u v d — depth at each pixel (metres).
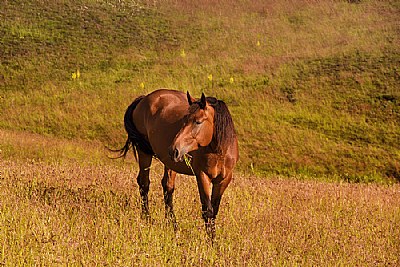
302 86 36.09
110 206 10.59
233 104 33.72
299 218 10.48
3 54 40.75
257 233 9.20
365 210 11.86
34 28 45.25
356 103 33.56
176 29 47.19
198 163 9.41
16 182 11.98
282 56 41.72
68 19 47.50
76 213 10.05
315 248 8.85
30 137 25.70
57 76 38.12
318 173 25.36
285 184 15.91
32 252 7.73
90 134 29.17
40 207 9.98
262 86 36.31
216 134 9.15
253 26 47.81
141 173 11.61
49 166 14.57
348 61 39.84
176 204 11.21
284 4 51.97
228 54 42.34
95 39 44.53
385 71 37.69
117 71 39.47
